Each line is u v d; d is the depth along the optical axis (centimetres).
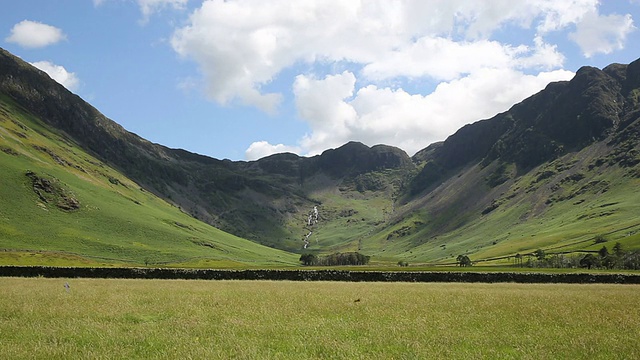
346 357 1784
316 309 3114
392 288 5144
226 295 3941
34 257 16700
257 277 7044
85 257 18425
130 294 3881
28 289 4178
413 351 1886
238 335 2178
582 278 6869
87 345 1916
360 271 7100
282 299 3688
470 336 2238
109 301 3319
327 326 2445
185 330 2262
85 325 2327
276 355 1789
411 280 6962
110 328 2270
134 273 6962
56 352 1758
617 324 2611
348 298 3862
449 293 4472
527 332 2362
